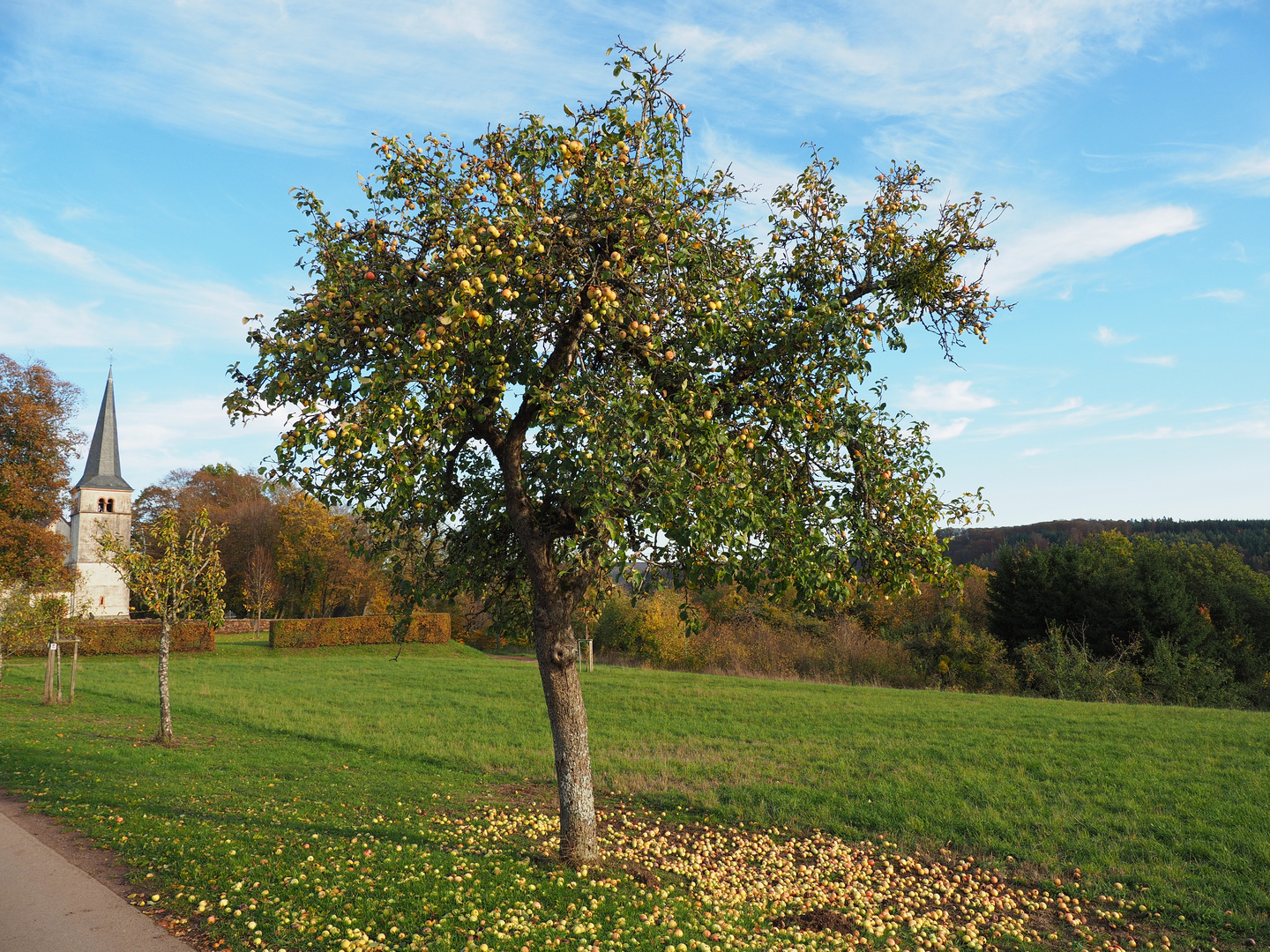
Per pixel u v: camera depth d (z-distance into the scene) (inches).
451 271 254.2
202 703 908.6
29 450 1331.2
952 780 517.7
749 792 497.7
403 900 253.8
